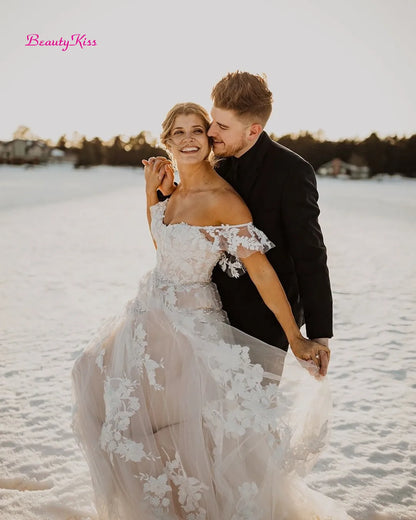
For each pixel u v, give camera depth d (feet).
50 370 14.39
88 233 43.32
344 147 273.95
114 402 7.15
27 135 334.24
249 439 7.08
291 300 8.13
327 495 8.99
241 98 7.06
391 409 12.28
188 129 7.36
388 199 103.91
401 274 28.66
